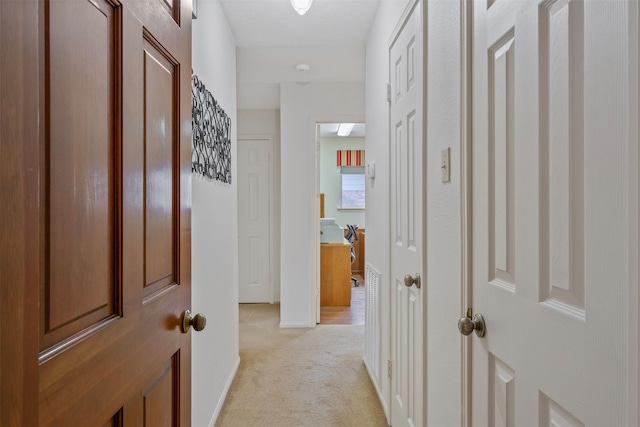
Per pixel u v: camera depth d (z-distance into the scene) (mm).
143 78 815
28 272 473
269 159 4875
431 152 1431
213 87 2084
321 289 4684
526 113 809
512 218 870
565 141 683
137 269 787
